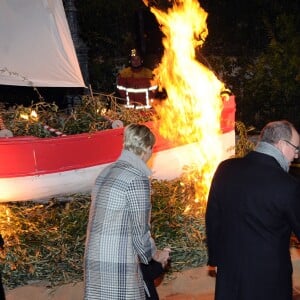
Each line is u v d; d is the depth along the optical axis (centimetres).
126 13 1262
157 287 400
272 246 244
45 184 470
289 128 248
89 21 1255
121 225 259
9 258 406
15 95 1075
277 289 247
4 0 568
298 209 236
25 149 452
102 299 264
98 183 272
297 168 717
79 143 473
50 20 607
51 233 429
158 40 1091
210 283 404
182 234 449
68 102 859
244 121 1086
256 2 1196
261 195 240
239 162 257
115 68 1266
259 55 1152
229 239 254
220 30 1218
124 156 268
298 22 1088
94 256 264
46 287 392
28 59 597
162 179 550
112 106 577
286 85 1030
